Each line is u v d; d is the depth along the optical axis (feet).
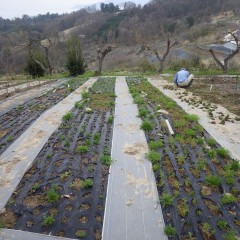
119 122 22.34
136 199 12.37
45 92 35.35
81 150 16.81
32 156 16.47
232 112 24.57
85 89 36.65
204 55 96.94
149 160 15.78
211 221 11.08
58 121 22.76
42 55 62.08
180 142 18.12
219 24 115.24
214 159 15.67
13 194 12.83
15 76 60.80
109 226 10.83
